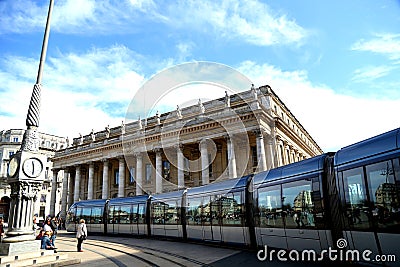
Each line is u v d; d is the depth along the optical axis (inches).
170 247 617.0
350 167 331.6
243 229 510.6
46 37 484.7
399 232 268.4
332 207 354.6
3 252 404.5
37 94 461.4
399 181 274.4
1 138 2687.0
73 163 2117.4
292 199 412.8
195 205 651.5
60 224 1748.3
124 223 917.8
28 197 427.5
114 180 2031.3
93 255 545.3
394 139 289.0
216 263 413.1
